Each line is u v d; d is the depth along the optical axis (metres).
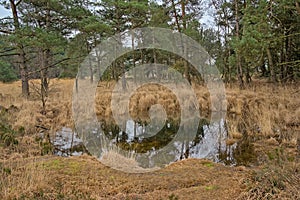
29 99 11.35
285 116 7.69
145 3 13.88
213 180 4.07
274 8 7.77
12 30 10.71
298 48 12.72
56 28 13.75
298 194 3.11
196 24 13.27
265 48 7.91
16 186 3.60
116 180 4.09
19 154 5.22
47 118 8.75
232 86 13.36
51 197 3.34
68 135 7.26
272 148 5.71
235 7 13.10
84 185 3.87
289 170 3.82
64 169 4.44
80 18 13.32
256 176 3.74
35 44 9.49
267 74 16.33
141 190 3.79
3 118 7.86
